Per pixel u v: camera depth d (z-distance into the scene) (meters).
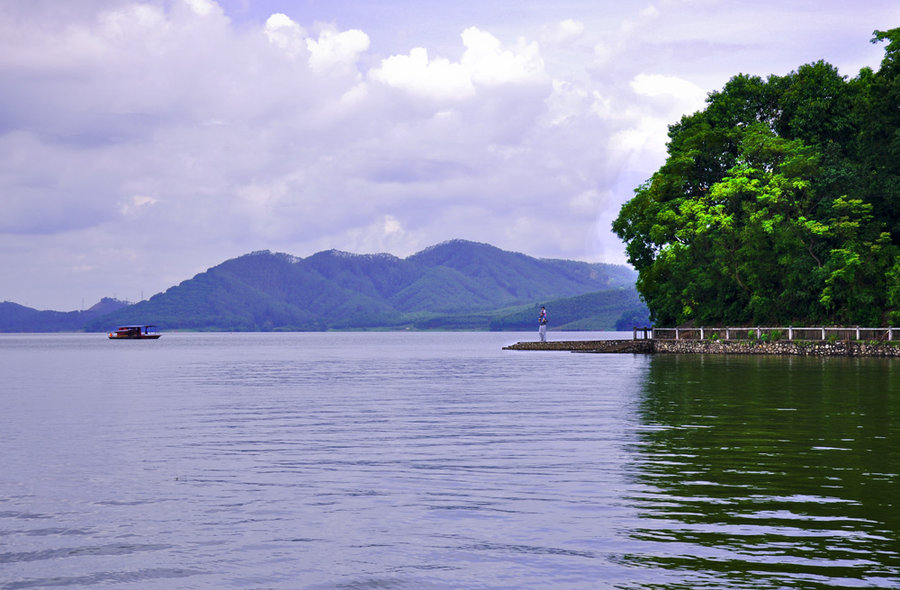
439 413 28.78
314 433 23.36
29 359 102.69
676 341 83.31
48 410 31.11
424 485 15.38
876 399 31.44
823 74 87.12
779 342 73.31
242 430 24.23
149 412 30.09
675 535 11.65
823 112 83.25
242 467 17.56
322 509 13.52
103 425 25.83
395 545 11.37
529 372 56.84
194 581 10.06
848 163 79.12
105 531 12.34
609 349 94.56
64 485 15.71
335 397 36.81
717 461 17.67
